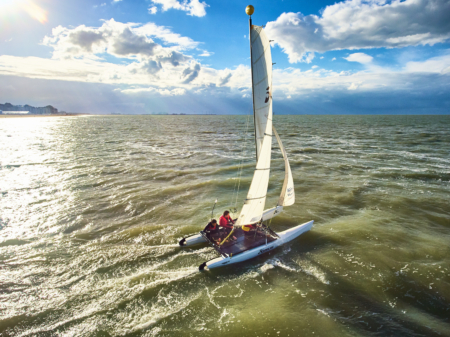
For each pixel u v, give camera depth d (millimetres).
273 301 7688
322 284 8445
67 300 7691
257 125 9695
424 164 25141
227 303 7613
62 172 22375
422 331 6551
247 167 24703
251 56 8984
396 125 87312
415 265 9305
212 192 17609
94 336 6449
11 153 31812
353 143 40688
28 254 10141
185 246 10789
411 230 12000
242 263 9609
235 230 10898
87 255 10102
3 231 12008
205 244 10953
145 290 8133
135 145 39281
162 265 9500
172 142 43375
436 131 61219
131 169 23438
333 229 12203
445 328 6645
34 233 11859
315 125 90000
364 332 6535
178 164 25906
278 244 10594
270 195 17297
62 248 10602
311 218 13547
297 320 6938
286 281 8625
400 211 14133
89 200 15875
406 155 29953
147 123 115562
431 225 12516
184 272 9078
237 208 14969
